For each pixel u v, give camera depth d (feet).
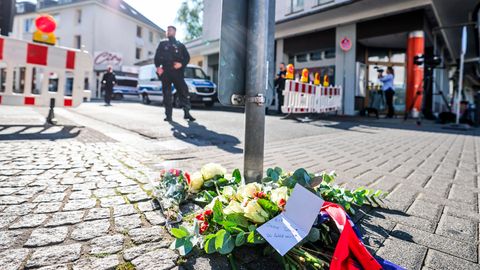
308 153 13.44
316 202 4.37
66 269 4.01
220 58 6.46
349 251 4.11
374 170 10.50
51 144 12.59
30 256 4.28
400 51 51.01
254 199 4.77
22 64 16.96
